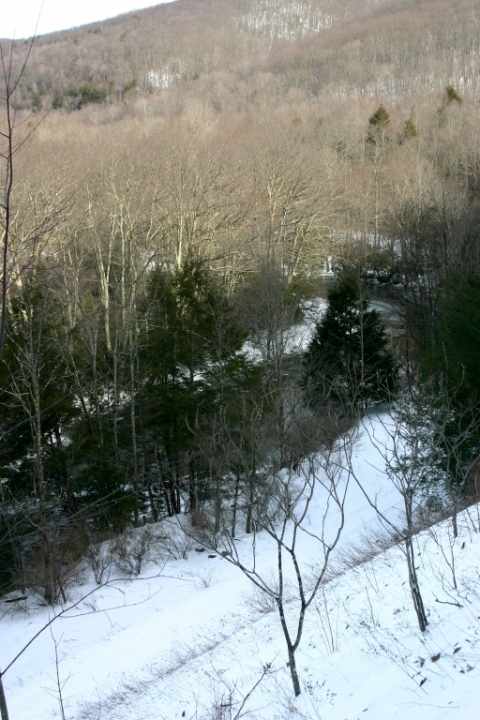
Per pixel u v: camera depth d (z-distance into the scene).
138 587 17.59
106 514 20.27
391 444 22.61
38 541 17.89
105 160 35.41
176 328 21.45
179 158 35.19
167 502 22.88
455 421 15.45
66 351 19.72
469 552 11.43
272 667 10.20
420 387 14.85
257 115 66.19
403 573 11.84
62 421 19.67
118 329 23.05
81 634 15.25
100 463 20.47
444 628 8.94
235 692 9.82
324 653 9.88
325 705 8.27
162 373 21.64
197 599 16.12
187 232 33.66
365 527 17.45
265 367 22.28
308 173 39.72
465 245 30.59
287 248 35.81
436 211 35.19
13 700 12.64
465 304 18.16
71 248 25.94
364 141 58.84
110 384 22.89
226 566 17.97
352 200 45.28
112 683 12.33
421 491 17.19
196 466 22.16
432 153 52.16
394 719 7.31
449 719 6.88
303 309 32.56
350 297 26.23
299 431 16.23
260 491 18.97
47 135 42.94
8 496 18.28
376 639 9.52
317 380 23.61
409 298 34.50
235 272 31.08
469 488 15.90
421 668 8.20
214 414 19.80
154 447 22.53
